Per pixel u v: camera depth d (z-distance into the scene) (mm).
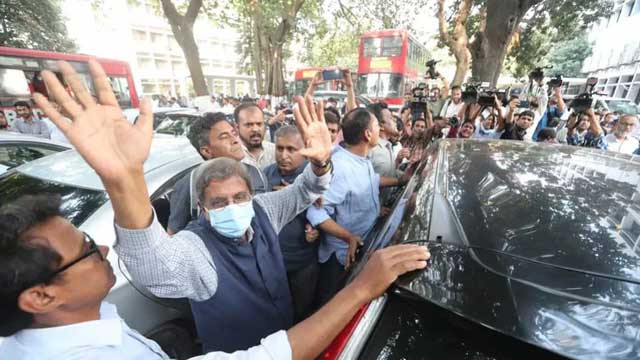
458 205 1174
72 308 707
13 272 606
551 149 1722
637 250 907
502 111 4527
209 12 10031
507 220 1056
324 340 774
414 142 4309
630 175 1346
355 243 1816
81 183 1899
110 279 784
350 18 14297
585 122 4180
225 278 1180
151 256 900
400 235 1121
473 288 838
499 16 9008
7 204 672
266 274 1297
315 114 1319
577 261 875
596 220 1027
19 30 17703
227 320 1204
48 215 675
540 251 918
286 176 2213
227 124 2088
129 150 751
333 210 1977
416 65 13547
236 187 1180
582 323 729
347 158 2014
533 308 770
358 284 874
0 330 655
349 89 3080
